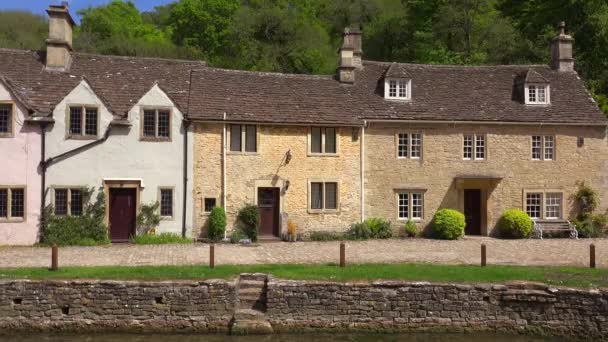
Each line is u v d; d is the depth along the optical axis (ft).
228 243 71.97
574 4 126.00
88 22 190.39
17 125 69.10
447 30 155.33
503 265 55.06
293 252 63.77
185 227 74.02
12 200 69.05
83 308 45.70
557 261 58.18
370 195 80.59
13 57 75.25
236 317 46.03
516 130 83.76
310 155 78.69
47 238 68.59
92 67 77.97
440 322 46.80
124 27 195.52
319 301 46.65
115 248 65.72
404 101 83.97
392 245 71.10
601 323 45.27
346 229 79.56
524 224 79.66
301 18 196.54
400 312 46.93
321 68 179.83
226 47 184.24
